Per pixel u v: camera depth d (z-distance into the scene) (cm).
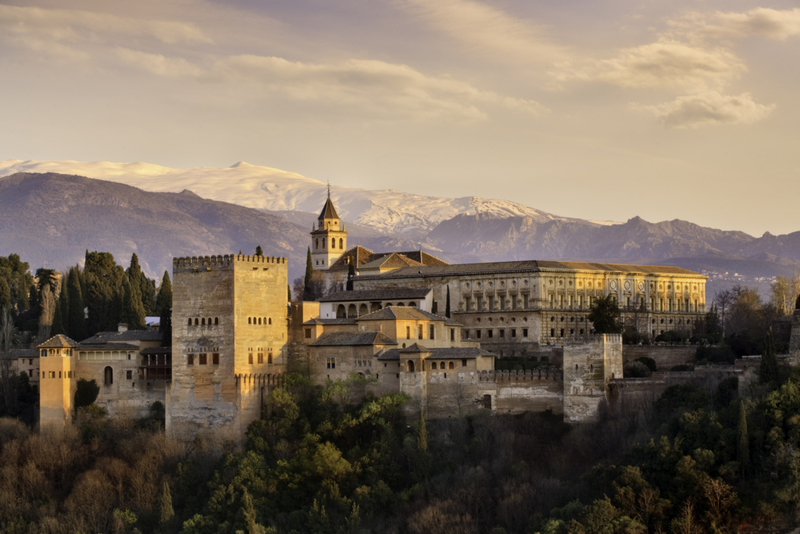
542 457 18925
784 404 16888
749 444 16450
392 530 17200
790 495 15350
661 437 17088
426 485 18275
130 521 18688
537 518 16450
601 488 16862
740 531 15500
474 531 16700
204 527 18188
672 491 16150
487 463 18675
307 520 17962
